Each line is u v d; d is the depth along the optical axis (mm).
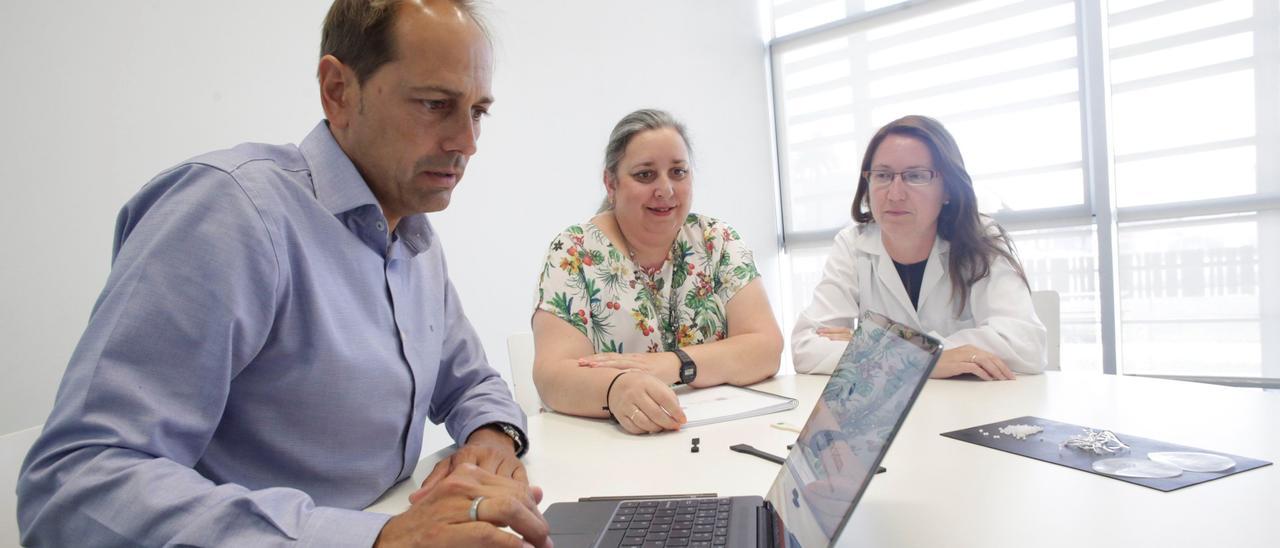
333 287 812
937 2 3629
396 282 900
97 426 609
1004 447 844
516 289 2889
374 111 787
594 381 1196
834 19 3980
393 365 869
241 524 578
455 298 1171
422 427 939
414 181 835
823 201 4113
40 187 1743
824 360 1455
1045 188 3410
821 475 566
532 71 2945
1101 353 3291
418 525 569
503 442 964
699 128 3750
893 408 487
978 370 1251
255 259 712
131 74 1908
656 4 3525
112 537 576
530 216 2941
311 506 618
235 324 694
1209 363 3057
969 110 3594
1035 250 3463
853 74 3936
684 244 1609
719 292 1579
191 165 731
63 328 1788
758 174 4133
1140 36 3109
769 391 1314
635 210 1504
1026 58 3420
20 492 621
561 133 3068
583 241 1538
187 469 625
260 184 752
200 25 2055
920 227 1611
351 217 846
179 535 564
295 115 2299
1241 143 2930
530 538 571
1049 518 630
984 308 1581
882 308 1731
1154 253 3152
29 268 1727
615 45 3311
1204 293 3051
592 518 715
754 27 4141
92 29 1833
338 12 792
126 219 745
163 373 650
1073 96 3309
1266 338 2936
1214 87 2967
